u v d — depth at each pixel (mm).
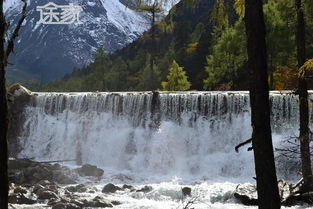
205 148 28484
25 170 23328
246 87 44719
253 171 26344
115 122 31312
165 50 79625
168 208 16219
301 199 14914
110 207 16531
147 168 28953
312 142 20641
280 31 39469
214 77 46969
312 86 29172
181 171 28219
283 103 27047
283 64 39906
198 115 29281
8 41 4973
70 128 32375
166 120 29953
